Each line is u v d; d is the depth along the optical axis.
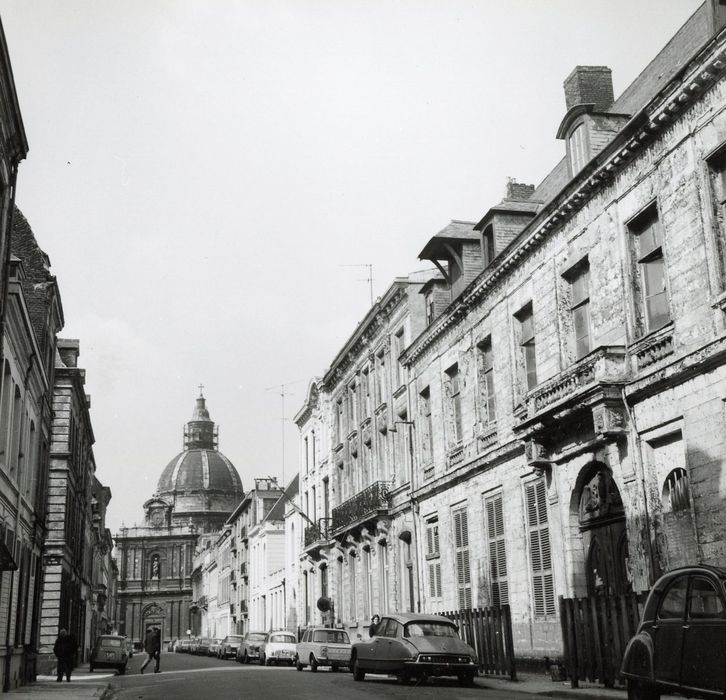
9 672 21.44
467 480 26.20
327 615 43.31
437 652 18.77
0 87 16.69
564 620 16.95
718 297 14.75
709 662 9.27
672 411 16.05
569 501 19.83
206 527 145.12
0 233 18.30
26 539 25.12
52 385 32.81
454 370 28.33
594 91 22.56
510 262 23.09
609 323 18.45
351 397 41.53
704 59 15.12
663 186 16.61
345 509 37.94
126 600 134.25
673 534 16.19
